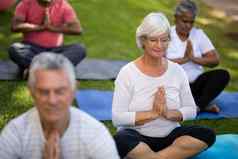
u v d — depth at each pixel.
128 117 3.43
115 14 8.45
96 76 5.83
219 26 8.94
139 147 3.39
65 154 2.50
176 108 3.53
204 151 3.96
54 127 2.44
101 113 4.82
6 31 7.21
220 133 4.67
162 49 3.36
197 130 3.54
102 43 7.09
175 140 3.53
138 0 9.49
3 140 2.48
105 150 2.50
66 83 2.35
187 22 4.70
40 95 2.35
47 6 5.45
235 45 7.95
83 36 7.27
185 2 4.73
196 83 5.00
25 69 5.48
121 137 3.43
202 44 4.97
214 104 5.19
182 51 4.86
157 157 3.45
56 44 5.56
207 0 10.91
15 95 5.05
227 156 3.91
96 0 8.98
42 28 5.44
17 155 2.51
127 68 3.49
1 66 5.82
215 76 4.93
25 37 5.55
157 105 3.42
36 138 2.48
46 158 2.44
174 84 3.50
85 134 2.48
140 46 3.48
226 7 10.50
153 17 3.38
